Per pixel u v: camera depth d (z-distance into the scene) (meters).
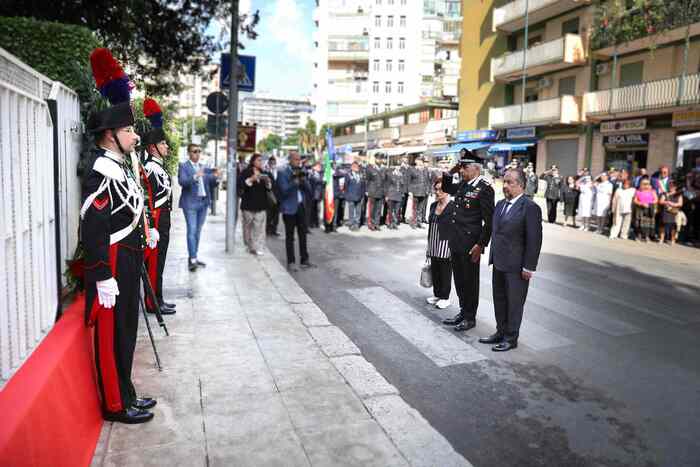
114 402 3.34
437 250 6.49
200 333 5.25
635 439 3.55
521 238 5.08
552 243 12.68
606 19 22.64
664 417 3.87
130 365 3.47
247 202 9.80
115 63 3.53
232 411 3.61
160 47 10.30
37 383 2.45
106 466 2.88
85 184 3.08
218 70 11.10
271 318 5.86
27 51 4.67
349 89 77.69
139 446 3.10
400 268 9.16
